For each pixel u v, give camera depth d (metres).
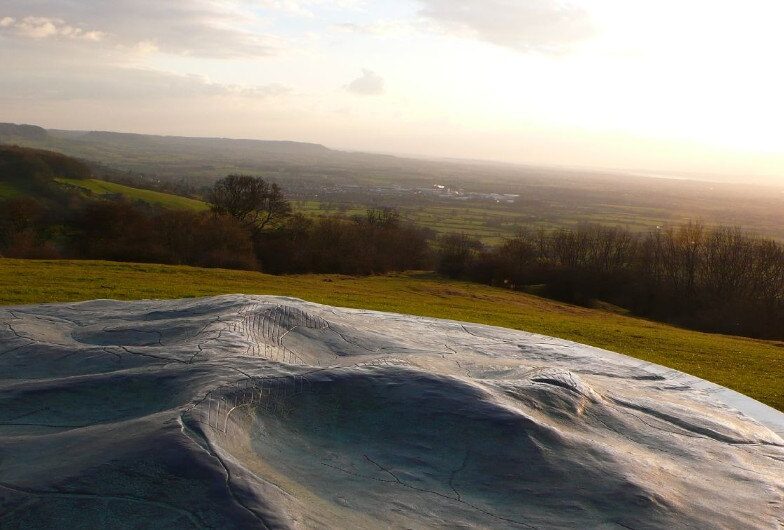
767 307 36.53
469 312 24.75
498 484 3.75
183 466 3.20
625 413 5.12
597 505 3.63
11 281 18.91
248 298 6.86
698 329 37.22
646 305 42.38
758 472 4.46
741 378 15.90
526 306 34.47
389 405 4.32
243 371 4.37
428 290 36.59
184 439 3.40
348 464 3.79
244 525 2.88
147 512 2.95
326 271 43.59
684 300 40.50
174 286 21.53
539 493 3.70
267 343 5.40
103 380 4.28
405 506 3.43
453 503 3.52
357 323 7.05
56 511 2.95
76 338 5.45
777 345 27.55
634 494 3.74
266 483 3.24
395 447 4.00
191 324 5.64
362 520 3.21
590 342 20.17
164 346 5.11
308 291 25.53
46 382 4.29
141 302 6.84
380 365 4.77
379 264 46.28
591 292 43.75
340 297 24.59
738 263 40.06
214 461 3.26
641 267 44.22
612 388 6.04
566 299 44.09
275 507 3.04
